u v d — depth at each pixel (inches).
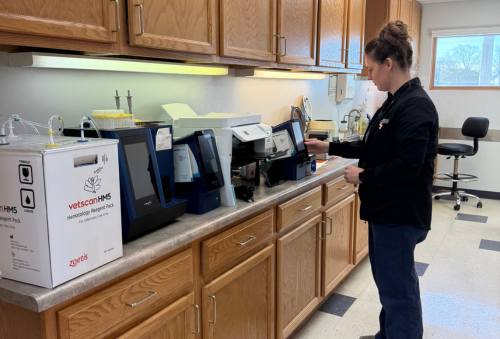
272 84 118.7
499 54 207.6
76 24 49.2
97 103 69.3
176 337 57.1
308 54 100.9
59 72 63.2
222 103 99.3
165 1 60.4
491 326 97.4
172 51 63.2
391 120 71.9
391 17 159.0
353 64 125.2
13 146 40.9
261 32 82.7
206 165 63.9
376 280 85.7
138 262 48.5
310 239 93.6
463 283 119.6
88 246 43.6
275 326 82.0
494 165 213.8
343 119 170.1
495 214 188.9
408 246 75.1
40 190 38.9
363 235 126.4
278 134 88.4
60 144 42.2
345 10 116.6
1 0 42.1
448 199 216.7
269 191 79.7
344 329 96.7
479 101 213.6
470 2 207.0
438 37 218.7
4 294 40.5
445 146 204.1
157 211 54.9
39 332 40.6
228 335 68.1
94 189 43.8
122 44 55.5
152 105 79.9
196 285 60.2
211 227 60.2
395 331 77.9
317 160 115.6
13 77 57.6
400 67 73.4
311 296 96.7
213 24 70.2
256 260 72.6
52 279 40.1
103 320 45.5
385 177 70.5
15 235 41.3
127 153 51.5
